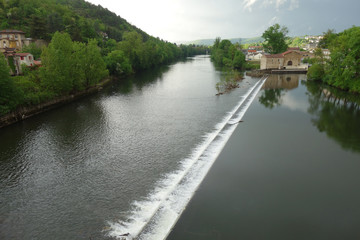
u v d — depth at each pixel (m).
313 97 64.81
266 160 30.42
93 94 71.50
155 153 32.66
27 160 31.36
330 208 21.86
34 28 115.69
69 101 61.62
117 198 23.61
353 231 19.28
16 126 43.47
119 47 130.50
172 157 31.44
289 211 21.41
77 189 25.19
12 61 72.19
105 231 19.48
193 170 28.03
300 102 59.53
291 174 27.34
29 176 27.78
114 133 39.97
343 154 32.19
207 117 47.66
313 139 37.00
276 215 20.91
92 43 73.31
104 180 26.66
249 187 24.83
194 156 31.58
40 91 54.41
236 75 101.94
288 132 39.75
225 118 46.84
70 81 59.94
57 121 46.19
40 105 51.75
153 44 199.62
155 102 61.06
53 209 22.31
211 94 69.75
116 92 74.50
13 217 21.39
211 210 21.45
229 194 23.67
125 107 56.41
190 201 22.66
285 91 73.31
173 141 36.41
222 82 90.12
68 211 22.00
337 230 19.38
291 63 132.88
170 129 41.38
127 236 18.78
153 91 75.69
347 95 66.50
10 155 32.72
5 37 104.38
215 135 38.34
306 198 23.20
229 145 34.69
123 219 20.77
